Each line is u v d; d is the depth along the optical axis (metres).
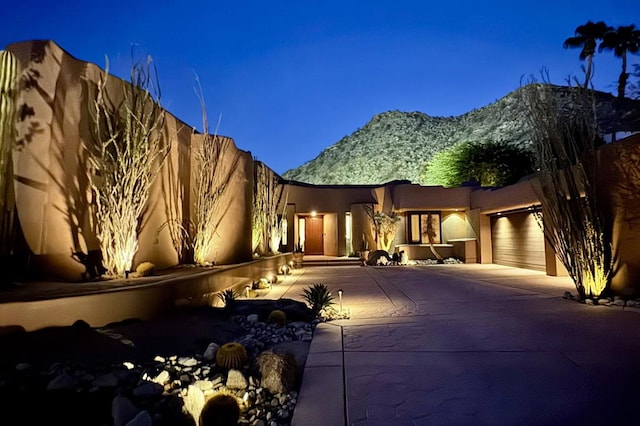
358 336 5.50
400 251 18.66
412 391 3.57
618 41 32.31
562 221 8.20
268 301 7.12
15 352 3.42
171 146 8.87
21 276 5.31
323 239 22.88
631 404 3.20
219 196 9.96
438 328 5.85
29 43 5.65
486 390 3.55
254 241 14.76
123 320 4.68
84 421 2.62
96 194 6.27
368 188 21.28
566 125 8.36
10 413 2.55
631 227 7.64
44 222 5.55
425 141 63.50
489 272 14.14
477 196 18.20
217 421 2.88
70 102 6.00
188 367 3.89
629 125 23.59
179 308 5.84
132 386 3.23
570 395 3.40
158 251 8.27
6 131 5.18
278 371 3.65
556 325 5.88
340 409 3.25
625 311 6.77
